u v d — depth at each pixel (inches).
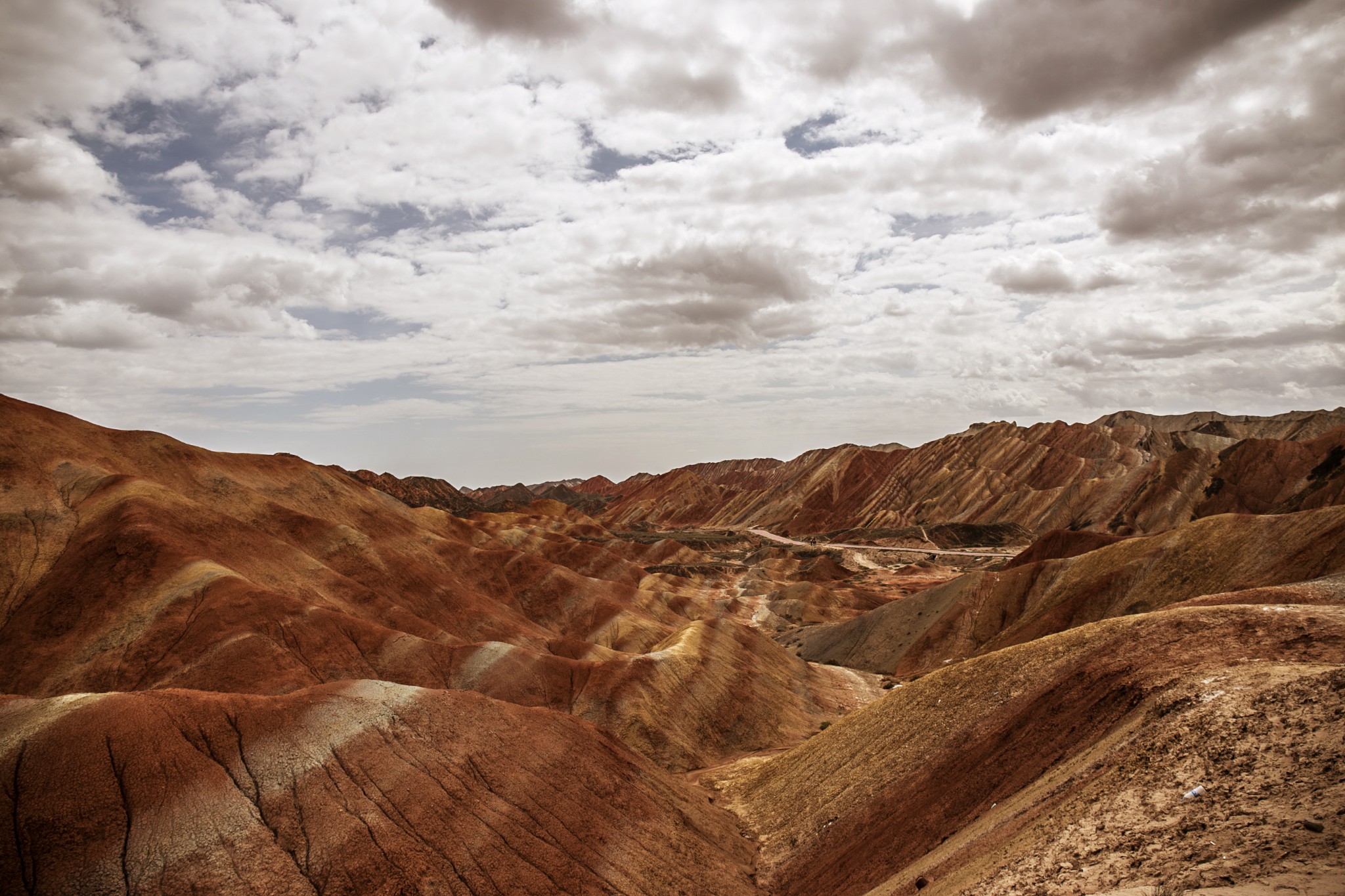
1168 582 3248.0
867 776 1819.6
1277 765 792.3
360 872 1175.0
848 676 4261.8
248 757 1334.9
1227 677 1112.2
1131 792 900.0
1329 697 885.8
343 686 1617.9
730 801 2281.0
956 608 4377.5
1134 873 701.9
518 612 4761.3
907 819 1462.8
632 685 3058.6
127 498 3289.9
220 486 4065.0
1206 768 860.6
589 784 1679.4
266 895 1105.4
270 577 3334.2
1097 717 1279.5
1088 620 3403.1
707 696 3221.0
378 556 4015.8
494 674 2967.5
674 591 7327.8
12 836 1110.4
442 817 1343.5
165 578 2871.6
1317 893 532.1
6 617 2783.0
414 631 3388.3
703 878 1574.8
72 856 1103.6
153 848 1133.7
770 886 1633.9
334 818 1255.5
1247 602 1716.3
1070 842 847.1
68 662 2578.7
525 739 1692.9
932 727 1787.6
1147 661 1363.2
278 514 4065.0
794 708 3543.3
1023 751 1371.8
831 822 1739.7
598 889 1370.6
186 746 1304.1
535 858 1366.9
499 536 7027.6
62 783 1182.3
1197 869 644.7
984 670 1872.5
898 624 4749.0
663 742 2851.9
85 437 3838.6
